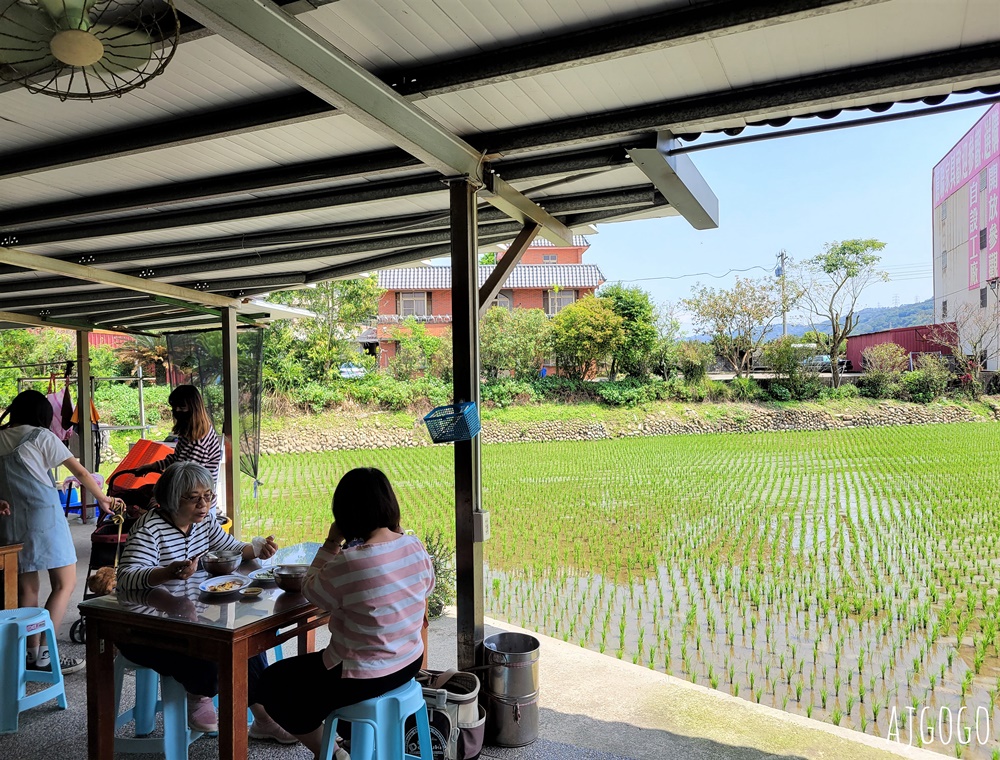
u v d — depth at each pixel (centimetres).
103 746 287
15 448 426
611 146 385
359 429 2627
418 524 1112
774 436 2533
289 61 243
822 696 490
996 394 2889
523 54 286
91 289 826
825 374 3219
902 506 1167
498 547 982
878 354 3009
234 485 827
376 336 3253
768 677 543
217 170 424
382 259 680
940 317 3650
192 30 253
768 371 3156
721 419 2772
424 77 304
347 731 293
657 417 2788
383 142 382
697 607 720
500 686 350
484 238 553
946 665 563
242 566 338
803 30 270
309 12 257
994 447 1975
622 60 293
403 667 256
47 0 194
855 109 346
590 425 2714
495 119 355
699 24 256
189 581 309
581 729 373
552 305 3681
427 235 571
